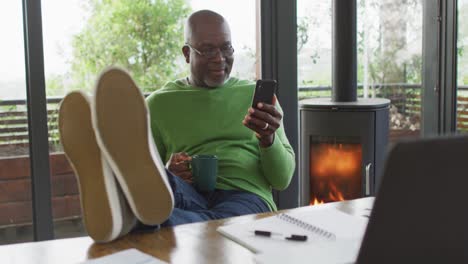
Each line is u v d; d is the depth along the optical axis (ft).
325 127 9.73
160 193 4.60
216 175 6.49
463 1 12.27
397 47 12.26
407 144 2.30
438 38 12.34
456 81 12.40
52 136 8.93
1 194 8.93
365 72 12.00
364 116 9.52
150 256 4.06
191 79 7.82
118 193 4.49
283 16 10.16
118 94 4.40
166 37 9.66
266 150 6.98
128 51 9.41
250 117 6.67
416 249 2.44
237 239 4.39
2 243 9.04
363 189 9.70
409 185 2.34
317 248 4.08
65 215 9.37
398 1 12.14
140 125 4.48
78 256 4.20
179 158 6.82
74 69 8.96
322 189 10.07
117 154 4.40
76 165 4.49
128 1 9.32
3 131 8.68
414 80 12.53
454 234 2.42
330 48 11.02
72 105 4.44
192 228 4.79
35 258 4.16
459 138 2.33
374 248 2.47
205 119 7.44
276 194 10.47
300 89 10.89
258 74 10.30
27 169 8.95
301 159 10.13
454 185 2.35
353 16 9.89
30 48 8.41
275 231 4.52
